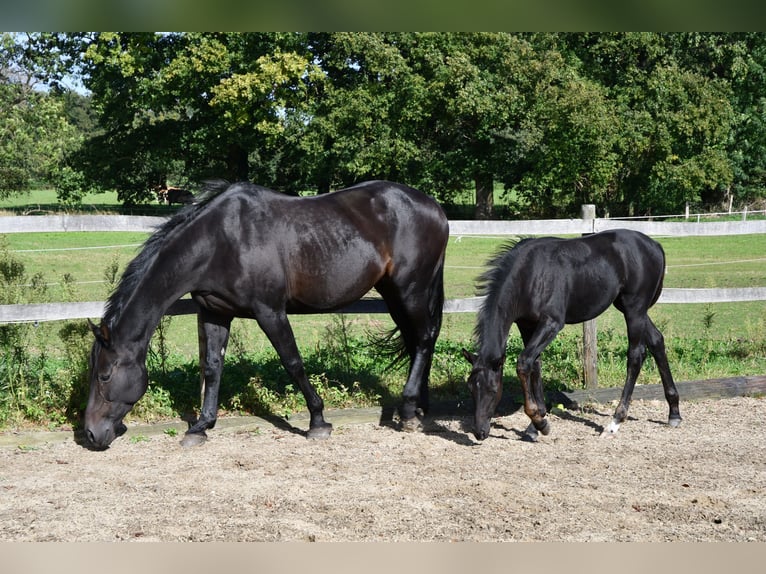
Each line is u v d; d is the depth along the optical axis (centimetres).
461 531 417
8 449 576
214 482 502
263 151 3256
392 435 625
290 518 436
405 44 3009
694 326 1095
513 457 563
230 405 673
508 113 2955
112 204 4397
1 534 414
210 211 575
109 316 559
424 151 3145
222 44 2630
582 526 424
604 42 3142
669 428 644
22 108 2420
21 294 668
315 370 752
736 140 3750
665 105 3097
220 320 607
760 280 1566
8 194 2872
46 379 673
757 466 537
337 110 2788
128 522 431
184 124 3095
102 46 2608
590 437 617
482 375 560
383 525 425
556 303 598
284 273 588
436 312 659
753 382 752
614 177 3331
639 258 633
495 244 2525
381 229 618
